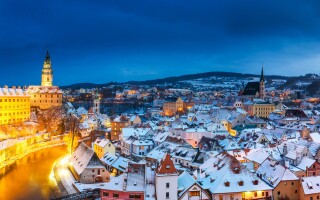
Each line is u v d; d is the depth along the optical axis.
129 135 195.62
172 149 153.50
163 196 95.06
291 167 118.44
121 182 101.81
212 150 154.00
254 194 99.19
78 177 133.25
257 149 138.88
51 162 174.12
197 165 133.38
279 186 101.88
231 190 97.25
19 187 131.12
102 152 165.88
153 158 153.75
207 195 97.19
